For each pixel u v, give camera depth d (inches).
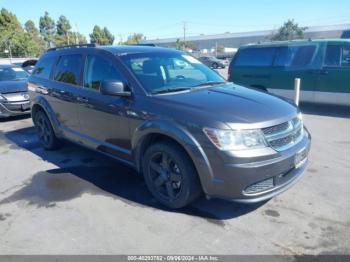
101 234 123.6
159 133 132.9
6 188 167.6
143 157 144.8
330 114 328.8
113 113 155.0
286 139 125.8
